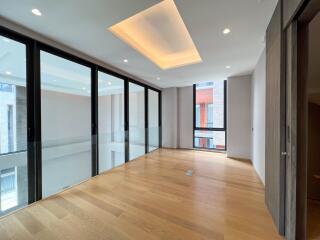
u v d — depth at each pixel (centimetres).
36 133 245
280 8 171
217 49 295
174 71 432
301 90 162
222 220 196
